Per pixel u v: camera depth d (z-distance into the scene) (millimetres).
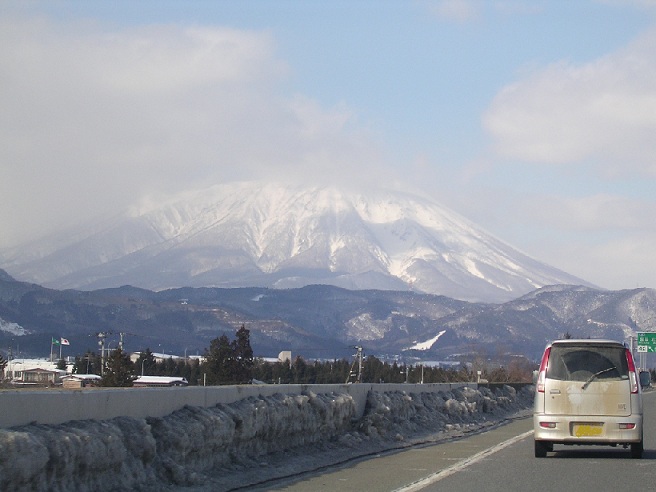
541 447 21531
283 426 20688
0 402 12102
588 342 21109
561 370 21000
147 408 15984
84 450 12961
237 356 84438
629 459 21203
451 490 15969
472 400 40344
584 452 23219
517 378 126250
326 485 16984
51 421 13211
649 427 32500
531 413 47625
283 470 18875
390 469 19688
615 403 20641
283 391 22219
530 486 16375
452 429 32281
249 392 20281
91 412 14250
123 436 14438
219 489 16000
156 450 15477
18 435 11602
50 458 12203
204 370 85188
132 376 76062
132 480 14312
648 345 112125
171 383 76250
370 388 28609
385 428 26797
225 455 18000
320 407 23109
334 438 24031
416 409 32469
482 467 19719
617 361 20906
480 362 148250
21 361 137125
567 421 20734
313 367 121375
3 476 11195
